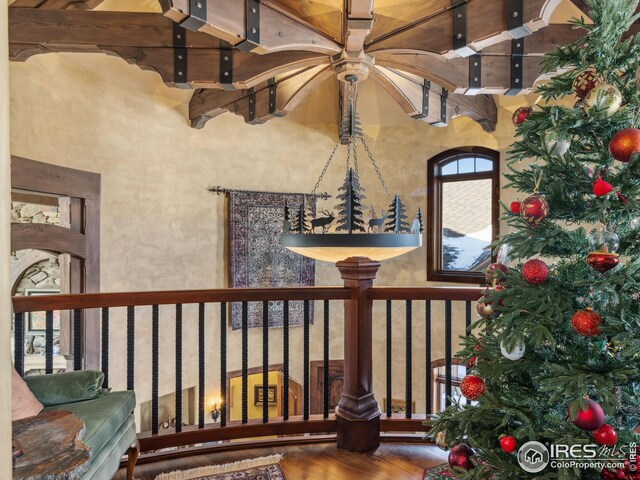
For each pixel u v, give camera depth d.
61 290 3.98
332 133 6.00
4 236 0.59
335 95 5.81
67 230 3.75
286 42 2.34
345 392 2.50
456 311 5.54
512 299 1.33
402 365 5.82
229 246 5.30
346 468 2.24
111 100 4.27
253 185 5.52
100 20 2.79
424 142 5.84
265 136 5.60
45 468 1.08
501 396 1.38
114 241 4.31
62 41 2.75
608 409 1.06
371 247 2.46
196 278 5.07
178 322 2.38
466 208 5.65
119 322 4.32
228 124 5.33
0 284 0.59
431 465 2.26
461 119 5.56
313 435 2.61
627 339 1.08
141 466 2.26
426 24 2.40
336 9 2.58
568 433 1.19
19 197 3.80
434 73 2.74
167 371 4.80
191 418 5.16
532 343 1.27
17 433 1.29
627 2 1.27
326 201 5.96
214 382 5.22
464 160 5.66
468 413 1.42
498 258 1.61
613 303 1.14
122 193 4.39
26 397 1.69
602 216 1.22
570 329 1.31
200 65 2.84
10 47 2.73
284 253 5.67
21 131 3.36
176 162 4.89
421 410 5.73
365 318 2.46
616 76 1.32
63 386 1.90
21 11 2.72
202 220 5.12
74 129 3.89
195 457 2.36
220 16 2.05
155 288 4.70
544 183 1.37
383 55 2.70
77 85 3.92
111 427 1.73
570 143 1.38
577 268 1.33
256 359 5.51
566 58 1.41
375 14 2.57
